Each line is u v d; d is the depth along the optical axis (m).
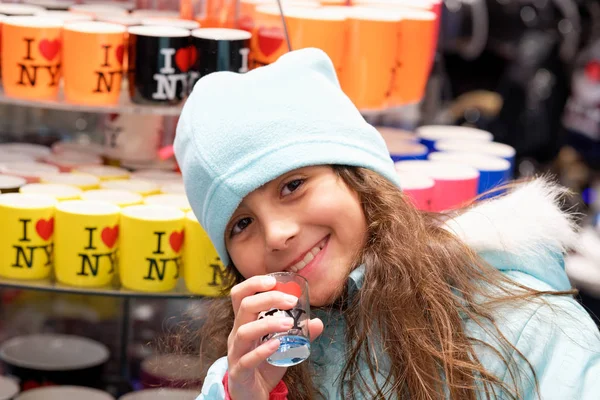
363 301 1.49
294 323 1.38
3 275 1.94
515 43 3.38
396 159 2.44
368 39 2.15
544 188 1.66
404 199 1.56
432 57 2.43
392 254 1.50
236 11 2.19
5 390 2.22
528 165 3.46
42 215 1.91
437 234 1.59
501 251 1.56
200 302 1.99
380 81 2.19
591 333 1.45
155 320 2.45
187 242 1.95
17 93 2.03
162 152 2.38
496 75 3.46
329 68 1.62
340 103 1.55
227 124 1.50
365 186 1.52
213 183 1.49
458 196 2.20
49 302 2.50
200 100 1.55
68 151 2.41
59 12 2.26
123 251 1.94
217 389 1.46
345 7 2.33
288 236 1.46
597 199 3.48
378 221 1.52
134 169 2.36
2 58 2.02
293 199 1.48
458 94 3.48
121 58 2.05
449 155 2.47
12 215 1.90
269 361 1.39
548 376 1.40
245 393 1.42
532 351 1.43
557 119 3.49
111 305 2.46
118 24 2.12
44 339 2.44
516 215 1.58
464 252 1.54
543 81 3.42
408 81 2.34
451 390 1.42
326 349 1.59
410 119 2.95
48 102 2.01
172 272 1.95
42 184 2.10
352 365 1.51
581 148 3.55
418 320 1.48
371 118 2.87
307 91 1.52
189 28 2.14
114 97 2.06
